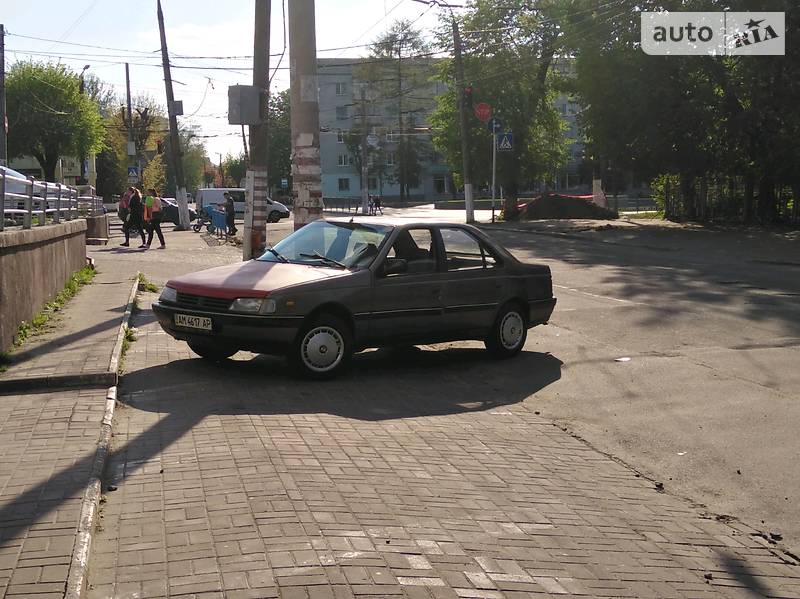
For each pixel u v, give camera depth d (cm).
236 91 1439
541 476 620
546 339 1167
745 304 1394
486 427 749
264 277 881
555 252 2497
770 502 589
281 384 859
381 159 9225
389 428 720
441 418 770
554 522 526
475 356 1062
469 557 456
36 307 1102
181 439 650
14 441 620
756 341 1105
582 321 1288
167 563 429
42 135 5809
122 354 962
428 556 452
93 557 436
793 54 2791
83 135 5909
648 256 2339
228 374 892
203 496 526
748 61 2864
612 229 3444
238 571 419
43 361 863
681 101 3080
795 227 3219
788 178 3142
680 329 1198
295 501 520
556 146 4722
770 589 454
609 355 1052
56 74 5816
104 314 1202
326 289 873
